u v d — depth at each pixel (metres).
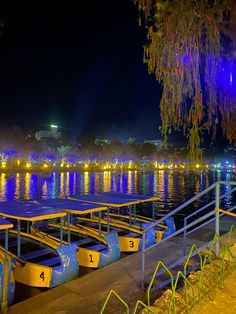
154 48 4.89
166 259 8.56
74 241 12.30
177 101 5.06
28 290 9.41
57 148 122.88
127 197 14.16
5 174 95.56
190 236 10.51
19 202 11.88
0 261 9.39
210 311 4.76
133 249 12.58
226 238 9.16
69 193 49.34
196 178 91.38
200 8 4.55
